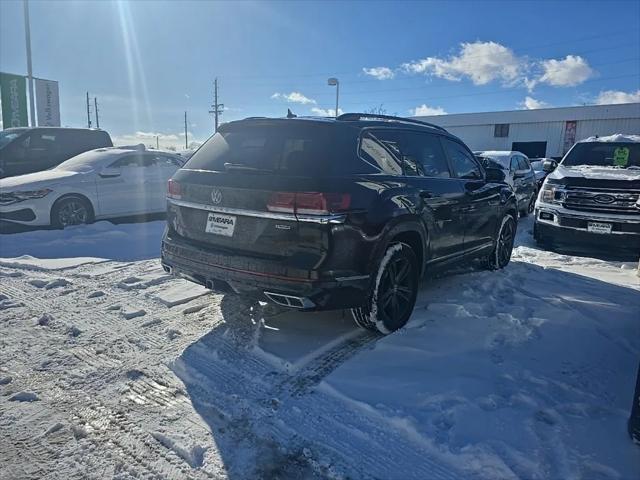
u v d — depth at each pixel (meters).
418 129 4.63
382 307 3.78
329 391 3.09
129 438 2.66
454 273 6.00
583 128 31.56
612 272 6.43
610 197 7.09
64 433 2.71
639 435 2.55
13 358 3.55
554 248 8.12
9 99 16.75
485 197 5.45
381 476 2.38
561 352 3.73
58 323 4.19
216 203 3.59
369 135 3.87
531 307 4.70
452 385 3.13
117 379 3.27
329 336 3.90
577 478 2.32
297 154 3.48
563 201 7.50
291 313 4.39
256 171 3.46
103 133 11.55
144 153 9.08
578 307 4.78
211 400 3.01
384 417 2.80
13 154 10.26
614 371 3.46
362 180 3.53
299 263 3.25
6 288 5.11
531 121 33.41
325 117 3.93
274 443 2.62
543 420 2.80
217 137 4.07
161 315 4.38
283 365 3.43
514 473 2.36
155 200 9.02
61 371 3.38
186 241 3.88
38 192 7.52
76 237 7.32
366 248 3.46
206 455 2.52
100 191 8.23
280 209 3.27
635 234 6.91
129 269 5.86
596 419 2.82
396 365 3.42
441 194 4.50
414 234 4.11
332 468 2.43
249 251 3.46
